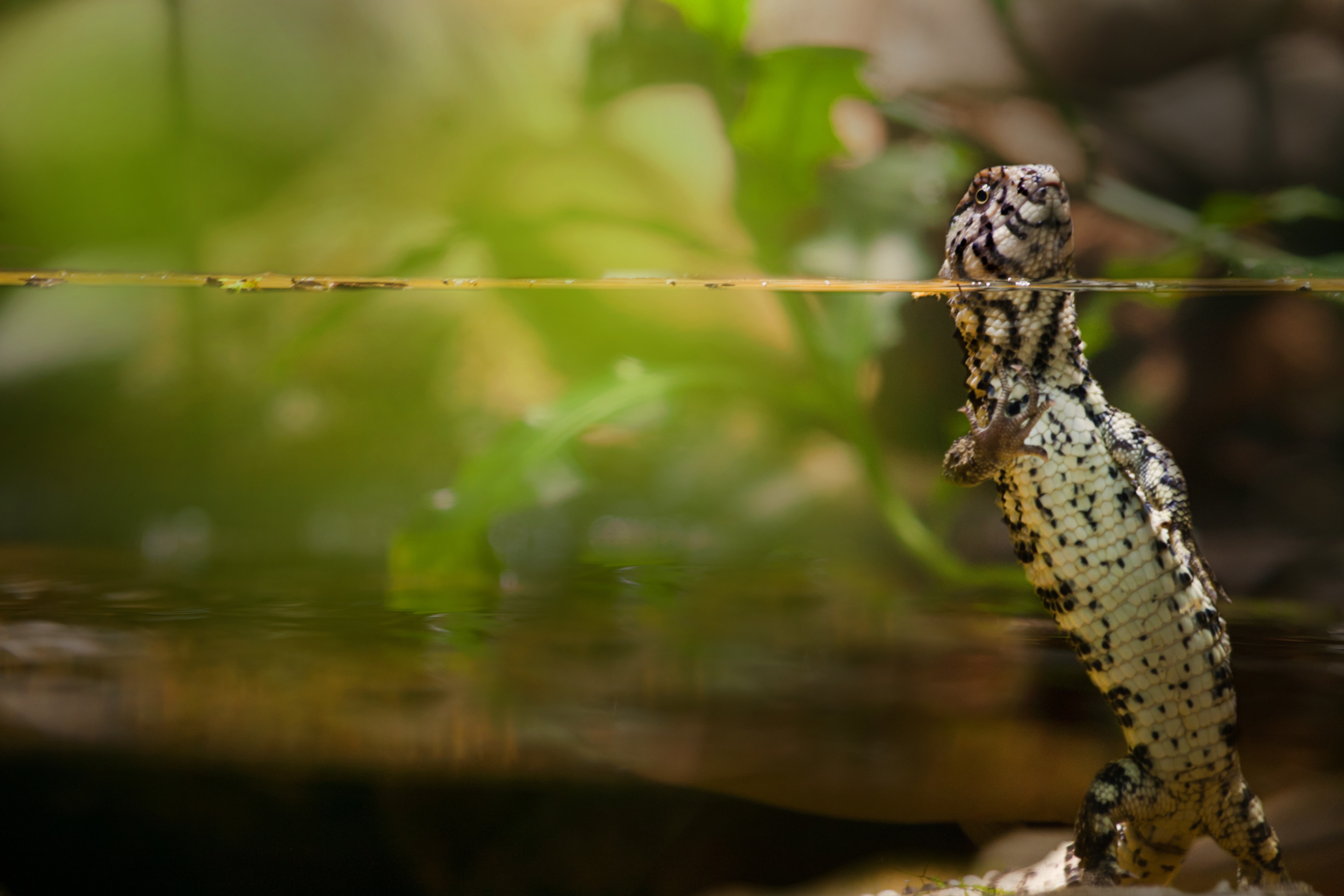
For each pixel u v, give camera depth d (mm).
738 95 1411
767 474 1838
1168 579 1158
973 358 1188
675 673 1161
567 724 1158
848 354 1393
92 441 2061
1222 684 1159
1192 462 1668
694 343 2035
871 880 1194
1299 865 1166
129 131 2299
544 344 2111
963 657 1177
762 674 1158
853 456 1787
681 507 1792
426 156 2287
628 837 1206
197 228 2254
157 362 2119
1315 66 1689
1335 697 1158
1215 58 1716
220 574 1311
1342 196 1646
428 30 2326
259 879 1199
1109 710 1172
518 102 2283
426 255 1450
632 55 1646
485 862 1200
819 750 1164
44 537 1676
